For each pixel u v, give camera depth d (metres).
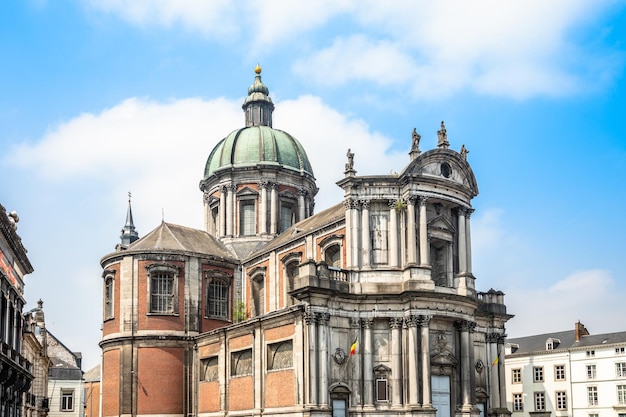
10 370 45.19
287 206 71.81
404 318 47.59
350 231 49.34
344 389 46.47
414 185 49.47
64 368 97.38
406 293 47.19
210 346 56.97
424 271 48.47
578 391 82.88
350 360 47.16
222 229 70.12
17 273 51.03
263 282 61.72
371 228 49.62
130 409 57.94
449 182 50.78
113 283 61.47
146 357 58.84
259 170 69.94
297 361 46.06
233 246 68.62
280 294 58.47
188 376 59.06
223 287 63.69
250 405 50.50
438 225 51.31
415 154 50.53
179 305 60.38
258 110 76.75
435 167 51.03
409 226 49.03
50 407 95.19
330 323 46.88
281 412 46.94
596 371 81.75
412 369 46.47
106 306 62.12
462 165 52.62
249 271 63.28
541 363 86.56
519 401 87.94
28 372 52.78
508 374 89.62
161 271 60.50
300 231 58.56
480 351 54.66
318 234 53.97
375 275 48.66
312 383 45.00
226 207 70.44
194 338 59.59
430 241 51.16
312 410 44.28
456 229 52.38
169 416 57.81
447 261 51.59
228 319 62.94
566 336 89.31
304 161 73.50
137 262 60.53
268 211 69.62
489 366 54.84
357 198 49.62
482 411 53.56
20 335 52.28
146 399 58.06
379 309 47.84
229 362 53.84
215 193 72.19
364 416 46.25
